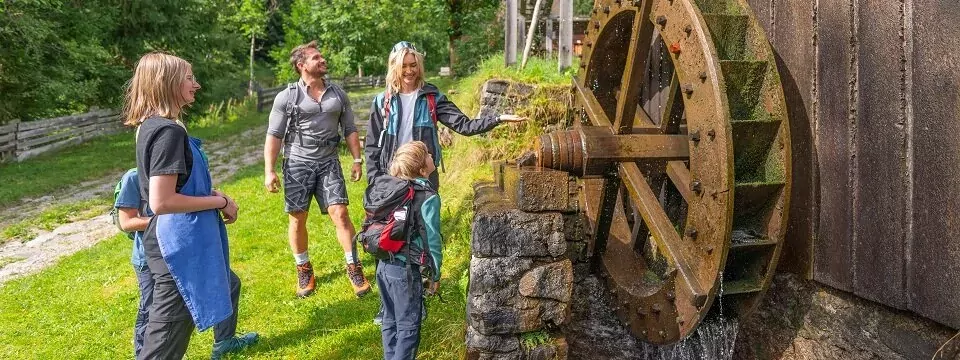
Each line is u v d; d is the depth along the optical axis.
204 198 2.83
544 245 3.30
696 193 3.07
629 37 4.14
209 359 3.78
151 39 17.73
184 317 2.89
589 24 4.43
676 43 3.19
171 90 2.72
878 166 2.54
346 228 4.50
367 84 29.77
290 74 32.50
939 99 2.24
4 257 6.36
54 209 8.27
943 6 2.21
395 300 3.12
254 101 23.36
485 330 3.27
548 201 3.29
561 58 6.61
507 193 3.67
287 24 34.34
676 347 3.88
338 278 4.95
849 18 2.66
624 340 4.33
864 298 2.68
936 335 2.39
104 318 4.39
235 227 6.46
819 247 2.91
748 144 2.96
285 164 4.47
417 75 3.86
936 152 2.26
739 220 3.20
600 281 4.34
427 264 3.09
